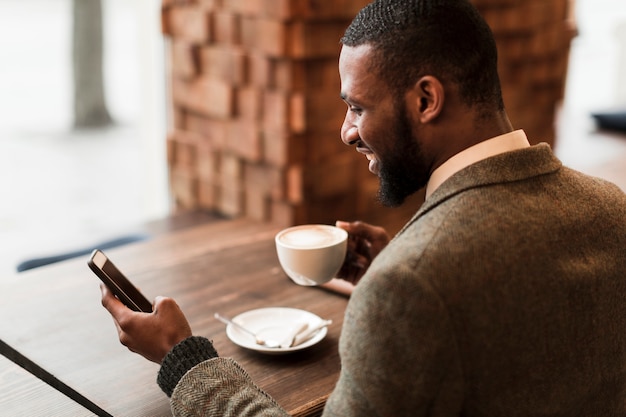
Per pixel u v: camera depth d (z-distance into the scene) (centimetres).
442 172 94
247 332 135
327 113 228
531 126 304
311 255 126
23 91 860
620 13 916
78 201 525
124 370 126
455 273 82
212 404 98
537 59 298
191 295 155
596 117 340
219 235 192
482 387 87
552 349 89
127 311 111
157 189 336
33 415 111
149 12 317
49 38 1055
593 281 91
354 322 85
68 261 175
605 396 97
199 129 257
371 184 248
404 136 93
